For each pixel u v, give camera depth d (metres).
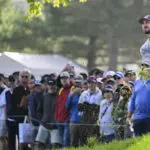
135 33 140.62
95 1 142.00
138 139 31.08
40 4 36.47
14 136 46.28
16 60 70.06
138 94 32.91
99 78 44.66
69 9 141.88
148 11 141.88
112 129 38.34
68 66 48.16
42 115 44.47
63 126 42.59
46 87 44.88
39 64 71.69
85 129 40.72
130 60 146.00
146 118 32.62
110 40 141.88
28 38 137.00
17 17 137.12
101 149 31.55
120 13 140.88
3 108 46.09
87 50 145.00
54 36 140.50
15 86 48.72
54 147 43.06
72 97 41.69
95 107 40.81
